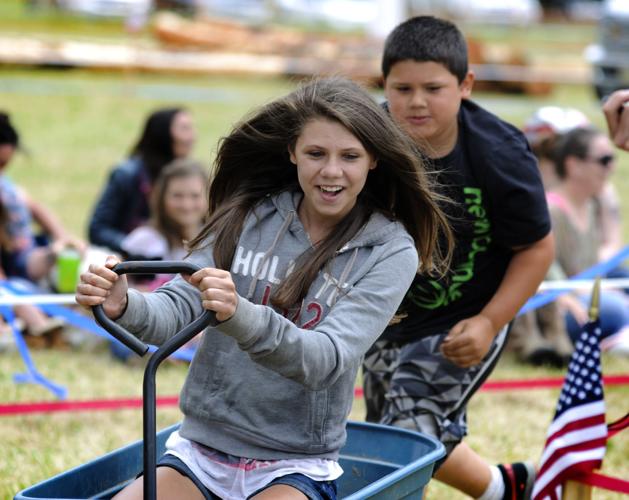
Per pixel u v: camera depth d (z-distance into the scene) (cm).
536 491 1280
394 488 978
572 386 1275
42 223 2500
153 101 5584
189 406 1016
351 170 987
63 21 8562
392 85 1247
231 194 1092
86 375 2036
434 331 1280
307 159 991
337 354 927
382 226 1023
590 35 9950
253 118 1052
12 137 2308
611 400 1969
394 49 1241
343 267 1005
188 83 6234
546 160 2377
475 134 1248
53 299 1758
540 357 2189
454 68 1230
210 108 5391
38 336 2195
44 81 6062
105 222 2408
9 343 2159
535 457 1683
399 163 1023
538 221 1243
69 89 5825
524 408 1944
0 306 1838
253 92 5934
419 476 1024
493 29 9856
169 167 2225
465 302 1280
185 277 914
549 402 1984
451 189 1241
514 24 9912
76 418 1812
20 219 2309
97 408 1834
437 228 1081
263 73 6419
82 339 2211
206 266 1044
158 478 990
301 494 961
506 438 1753
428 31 1239
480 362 1282
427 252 1083
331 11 9438
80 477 1006
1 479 1501
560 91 6406
